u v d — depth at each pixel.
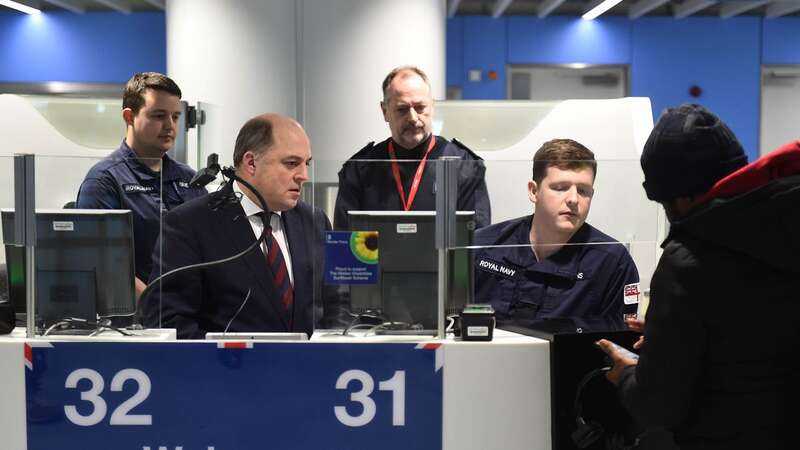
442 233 1.94
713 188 1.56
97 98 3.44
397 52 5.22
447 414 1.87
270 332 2.15
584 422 1.84
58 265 2.01
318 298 2.02
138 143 2.98
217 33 5.25
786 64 10.49
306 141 2.19
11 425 1.90
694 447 1.61
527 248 2.07
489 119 3.47
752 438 1.54
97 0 9.21
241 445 1.88
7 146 3.40
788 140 10.67
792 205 1.47
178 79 5.34
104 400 1.88
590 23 10.42
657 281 1.58
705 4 9.28
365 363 1.86
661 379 1.56
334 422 1.87
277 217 2.25
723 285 1.51
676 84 10.49
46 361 1.89
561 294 2.09
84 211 2.01
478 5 10.11
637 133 3.38
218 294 2.19
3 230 2.02
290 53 5.30
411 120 3.09
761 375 1.53
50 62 10.06
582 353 1.88
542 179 2.06
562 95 10.59
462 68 10.44
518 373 1.86
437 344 1.86
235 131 5.27
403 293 1.97
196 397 1.87
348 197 2.02
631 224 2.12
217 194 2.20
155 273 2.15
